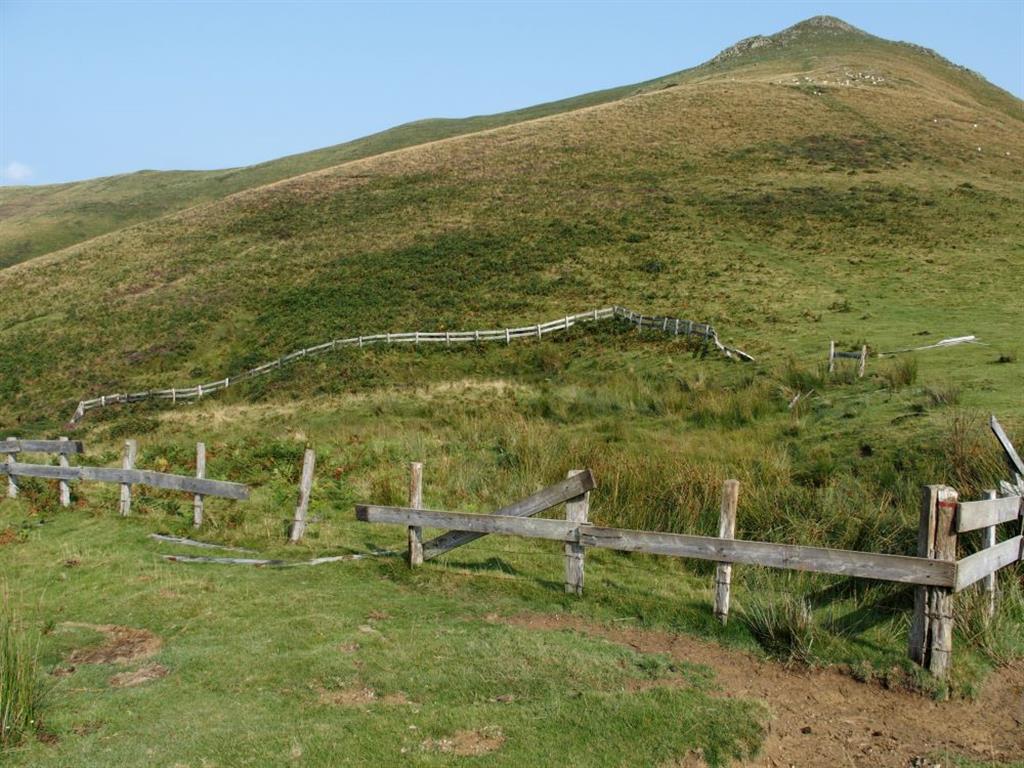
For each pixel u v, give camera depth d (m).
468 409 23.70
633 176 57.84
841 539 9.23
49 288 55.12
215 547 10.20
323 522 11.21
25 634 7.22
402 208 58.06
